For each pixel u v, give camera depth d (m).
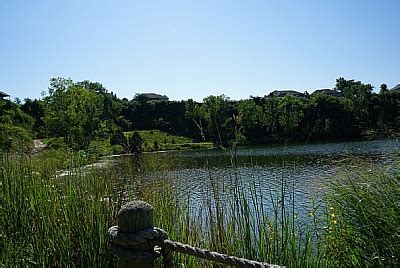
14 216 3.54
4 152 4.52
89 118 44.47
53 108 46.53
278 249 3.13
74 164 4.22
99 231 3.21
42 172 4.14
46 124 44.94
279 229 3.19
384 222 3.57
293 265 3.07
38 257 3.23
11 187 3.62
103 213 3.29
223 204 3.34
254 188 3.47
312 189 4.90
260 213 3.27
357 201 3.82
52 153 4.91
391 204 3.65
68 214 3.33
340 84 60.53
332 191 4.34
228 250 3.20
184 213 3.62
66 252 3.23
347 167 4.59
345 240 3.82
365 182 4.05
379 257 3.51
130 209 2.03
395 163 4.17
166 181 4.07
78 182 3.63
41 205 3.46
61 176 3.87
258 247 3.16
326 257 3.65
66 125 43.72
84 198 3.40
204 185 3.78
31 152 4.93
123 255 2.03
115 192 3.55
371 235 3.63
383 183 3.93
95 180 3.69
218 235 3.27
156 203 3.56
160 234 2.05
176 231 3.40
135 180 3.97
